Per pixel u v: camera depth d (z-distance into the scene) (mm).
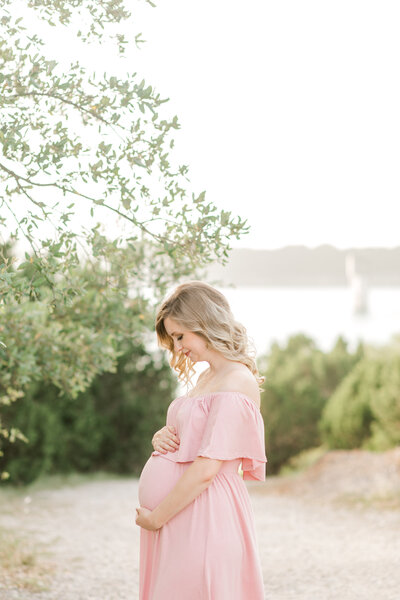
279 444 11047
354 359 11953
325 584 5309
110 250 3695
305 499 8758
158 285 5000
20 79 3484
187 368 3250
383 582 5270
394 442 9945
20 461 9648
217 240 3627
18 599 4770
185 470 2807
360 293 43406
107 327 5004
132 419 10938
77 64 3604
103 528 7352
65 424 10523
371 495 8422
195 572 2654
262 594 2797
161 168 3574
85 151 3523
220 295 2953
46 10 3564
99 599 4898
